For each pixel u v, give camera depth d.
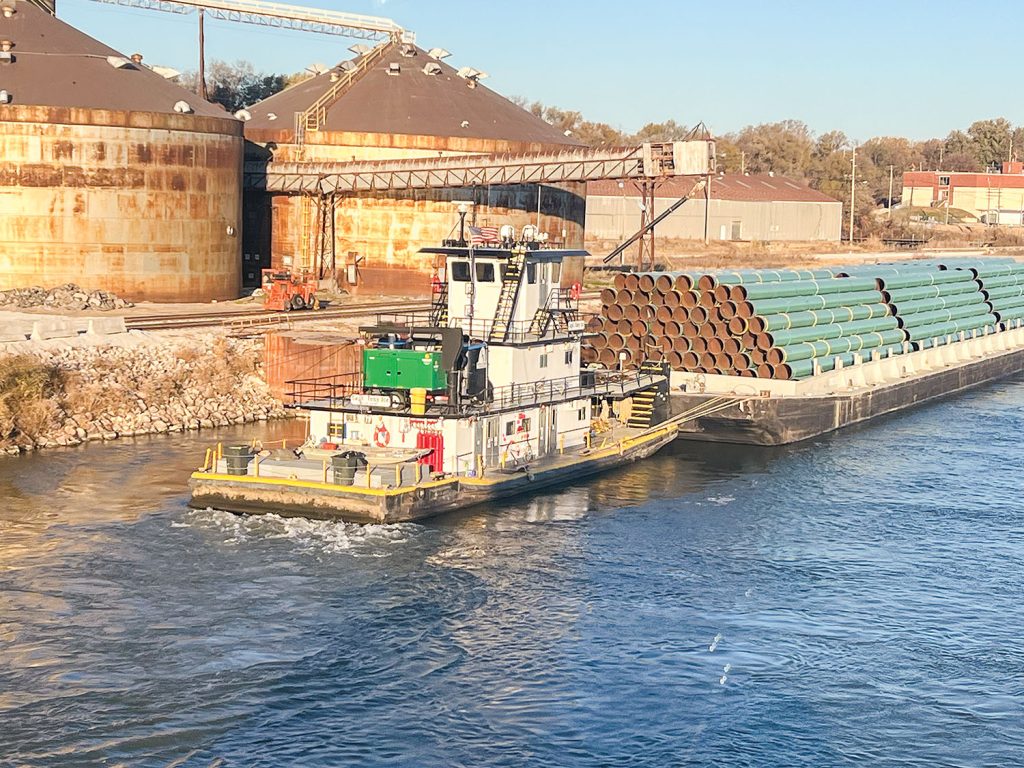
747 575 46.16
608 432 64.62
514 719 34.78
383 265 108.69
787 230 190.50
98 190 91.31
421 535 48.38
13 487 53.94
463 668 37.56
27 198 89.81
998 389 92.31
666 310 71.75
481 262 55.38
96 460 58.97
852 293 82.62
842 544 50.12
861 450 67.44
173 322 80.88
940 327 91.75
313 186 107.62
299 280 100.94
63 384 65.62
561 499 54.88
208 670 36.91
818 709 35.88
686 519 52.75
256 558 45.38
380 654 38.25
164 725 33.88
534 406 56.38
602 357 73.50
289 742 33.28
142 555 45.59
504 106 122.88
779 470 62.19
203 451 61.38
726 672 37.91
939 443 69.88
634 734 34.22
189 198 95.19
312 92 119.31
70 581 43.06
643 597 43.50
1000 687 37.47
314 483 49.06
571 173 100.19
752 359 70.06
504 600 42.59
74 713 34.28
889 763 33.12
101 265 92.06
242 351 75.38
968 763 33.22
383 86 116.56
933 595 44.72
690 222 178.12
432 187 104.31
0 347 66.88
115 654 37.72
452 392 52.16
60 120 89.81
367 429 53.09
